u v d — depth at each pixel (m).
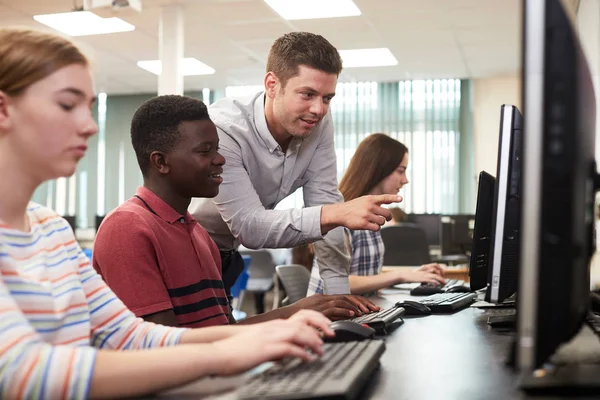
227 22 5.84
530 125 0.71
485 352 1.15
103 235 1.37
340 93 8.18
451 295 2.03
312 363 0.91
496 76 7.73
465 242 6.24
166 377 0.78
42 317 0.86
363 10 5.45
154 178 1.46
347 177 2.63
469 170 7.80
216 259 1.65
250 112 1.91
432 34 6.08
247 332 0.90
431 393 0.83
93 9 4.84
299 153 2.02
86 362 0.75
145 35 6.22
